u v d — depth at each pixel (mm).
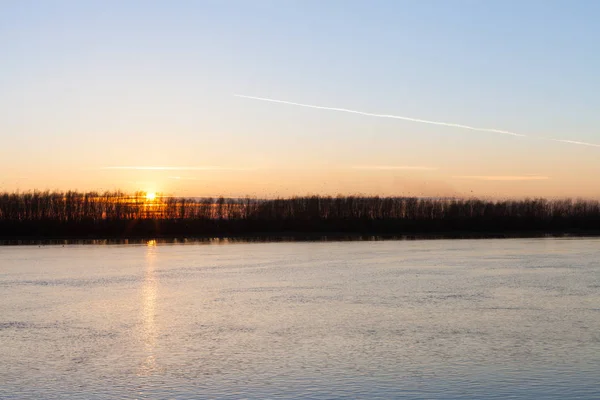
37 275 68125
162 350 33750
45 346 34750
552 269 70500
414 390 26984
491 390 26906
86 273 69812
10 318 42844
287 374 29266
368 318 41844
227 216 153875
